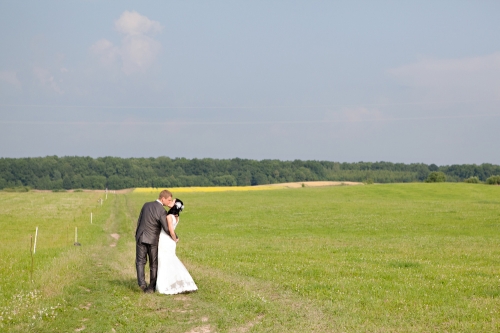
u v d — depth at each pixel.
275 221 44.56
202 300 11.50
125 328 9.29
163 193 12.68
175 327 9.32
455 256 21.06
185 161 169.62
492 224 39.56
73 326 9.41
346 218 45.84
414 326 9.28
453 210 52.31
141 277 12.51
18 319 9.66
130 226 40.09
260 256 20.94
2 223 41.12
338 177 190.00
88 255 20.88
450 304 11.24
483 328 9.13
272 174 169.62
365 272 15.98
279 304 11.00
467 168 188.12
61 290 12.30
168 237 12.39
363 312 10.31
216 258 20.11
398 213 50.03
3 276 14.72
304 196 86.56
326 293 12.36
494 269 17.09
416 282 14.19
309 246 25.72
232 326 9.33
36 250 22.77
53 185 154.62
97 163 162.62
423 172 199.50
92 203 73.62
